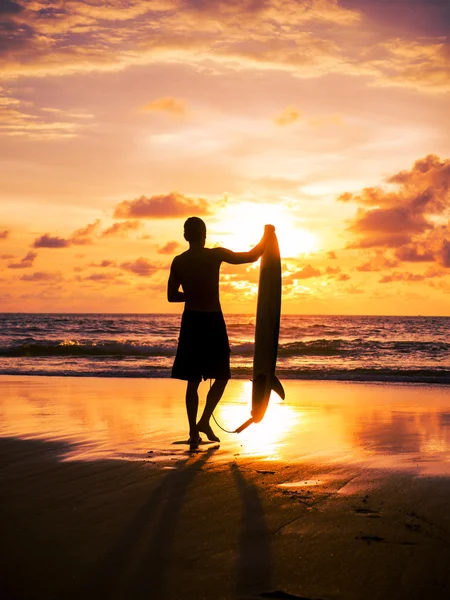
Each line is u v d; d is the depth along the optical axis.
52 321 81.38
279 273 4.44
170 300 4.86
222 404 7.64
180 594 1.92
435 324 79.88
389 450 4.39
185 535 2.46
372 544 2.33
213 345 4.72
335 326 68.56
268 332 4.33
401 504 2.87
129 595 1.92
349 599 1.88
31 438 4.90
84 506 2.88
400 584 1.98
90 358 20.69
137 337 43.19
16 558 2.22
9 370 14.77
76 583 2.01
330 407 7.43
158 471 3.63
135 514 2.75
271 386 4.30
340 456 4.13
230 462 3.91
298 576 2.05
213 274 4.74
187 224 4.77
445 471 3.61
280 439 4.91
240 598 1.89
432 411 7.04
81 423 5.80
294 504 2.89
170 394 8.93
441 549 2.27
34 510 2.82
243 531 2.50
